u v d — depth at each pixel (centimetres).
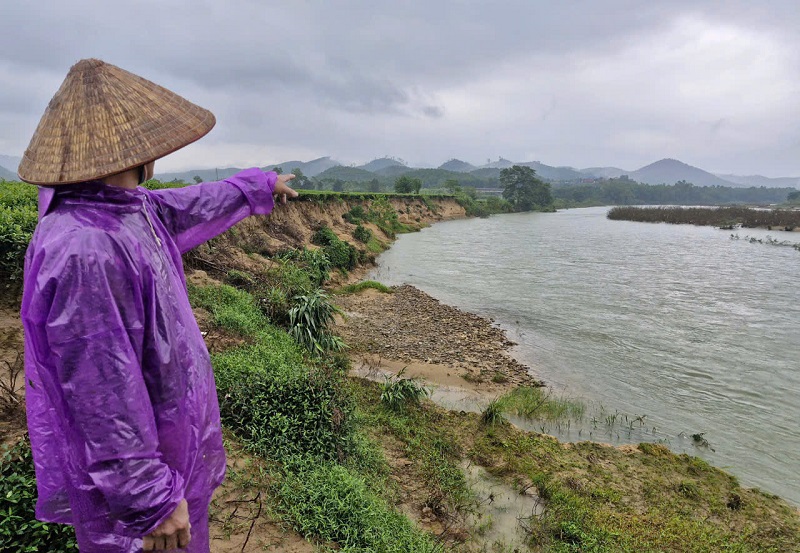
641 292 1986
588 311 1692
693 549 553
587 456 762
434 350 1245
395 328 1417
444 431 781
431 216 6334
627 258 2939
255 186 206
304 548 404
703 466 751
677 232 4825
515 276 2328
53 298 132
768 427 907
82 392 132
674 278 2273
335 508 448
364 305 1666
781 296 1911
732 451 825
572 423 902
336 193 3822
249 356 683
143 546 143
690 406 987
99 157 144
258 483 459
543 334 1434
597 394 1034
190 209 190
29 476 310
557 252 3222
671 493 671
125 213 151
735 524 613
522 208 10012
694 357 1257
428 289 2031
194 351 168
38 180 142
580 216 8200
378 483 566
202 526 176
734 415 952
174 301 162
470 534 538
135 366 141
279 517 425
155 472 140
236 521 407
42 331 136
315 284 1612
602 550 534
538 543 539
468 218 7225
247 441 517
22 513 292
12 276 616
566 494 630
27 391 150
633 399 1015
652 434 873
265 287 1127
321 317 1033
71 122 148
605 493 648
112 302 136
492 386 1047
